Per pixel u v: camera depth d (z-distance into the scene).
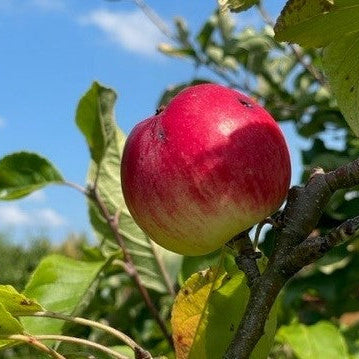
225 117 0.19
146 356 0.20
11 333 0.20
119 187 0.37
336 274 0.42
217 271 0.22
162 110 0.20
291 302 0.42
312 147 0.47
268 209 0.19
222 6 0.18
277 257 0.18
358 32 0.19
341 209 0.40
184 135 0.19
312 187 0.19
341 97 0.20
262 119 0.19
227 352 0.18
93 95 0.33
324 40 0.19
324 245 0.18
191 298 0.22
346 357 0.32
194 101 0.19
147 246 0.37
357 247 0.43
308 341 0.32
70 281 0.29
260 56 0.53
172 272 0.37
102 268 0.30
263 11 0.46
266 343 0.22
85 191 0.35
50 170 0.35
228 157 0.19
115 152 0.37
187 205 0.19
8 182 0.34
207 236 0.19
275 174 0.19
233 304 0.22
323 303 0.46
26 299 0.21
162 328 0.35
